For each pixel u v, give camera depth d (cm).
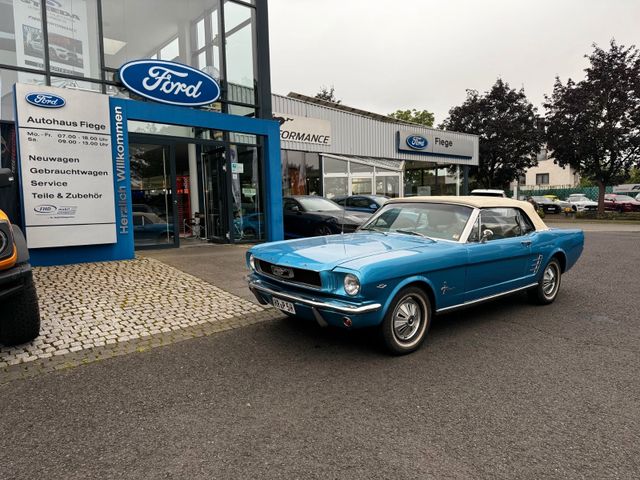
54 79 880
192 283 705
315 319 408
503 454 268
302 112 1700
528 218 593
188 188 1316
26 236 771
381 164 2047
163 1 1045
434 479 244
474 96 3259
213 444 279
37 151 774
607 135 2644
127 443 280
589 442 281
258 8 1186
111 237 855
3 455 268
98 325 507
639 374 386
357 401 335
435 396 344
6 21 827
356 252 430
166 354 432
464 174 2559
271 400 337
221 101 1112
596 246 1310
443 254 445
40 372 389
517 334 493
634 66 2612
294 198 1313
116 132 872
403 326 428
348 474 248
